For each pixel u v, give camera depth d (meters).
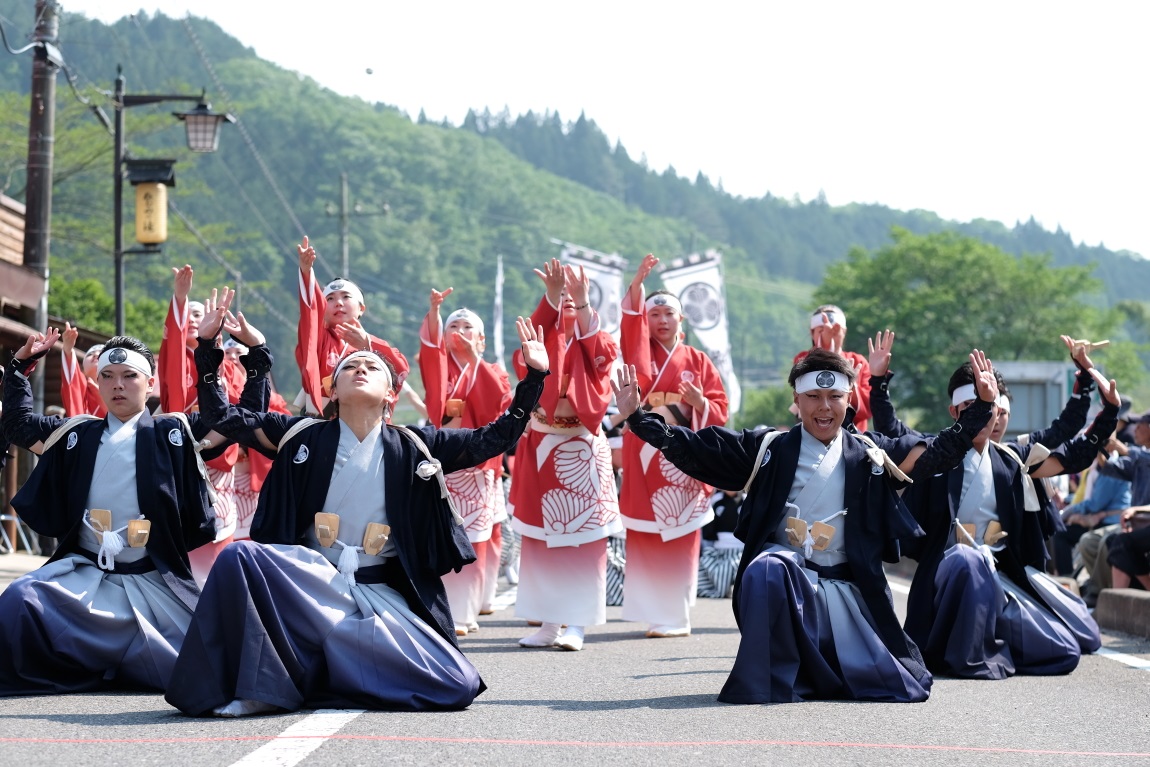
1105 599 10.11
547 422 8.86
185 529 6.54
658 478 9.41
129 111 41.84
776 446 6.55
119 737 4.97
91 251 45.41
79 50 101.38
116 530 6.37
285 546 5.74
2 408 6.70
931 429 62.19
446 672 5.73
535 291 128.12
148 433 6.48
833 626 6.31
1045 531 8.15
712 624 10.29
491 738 5.07
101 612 6.20
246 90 152.62
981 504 7.74
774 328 158.75
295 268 102.69
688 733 5.29
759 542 6.51
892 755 4.93
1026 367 23.05
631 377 6.57
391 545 5.91
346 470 5.89
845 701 6.17
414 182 145.25
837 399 6.46
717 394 9.50
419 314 109.75
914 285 66.94
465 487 9.45
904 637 6.39
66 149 36.94
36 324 15.95
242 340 6.39
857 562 6.40
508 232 137.25
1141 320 75.81
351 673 5.64
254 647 5.45
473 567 9.43
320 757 4.61
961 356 62.38
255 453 9.55
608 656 8.21
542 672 7.33
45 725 5.23
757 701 6.05
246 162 126.56
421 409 9.66
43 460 6.46
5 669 6.05
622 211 189.12
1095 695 6.66
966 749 5.09
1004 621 7.49
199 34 168.25
